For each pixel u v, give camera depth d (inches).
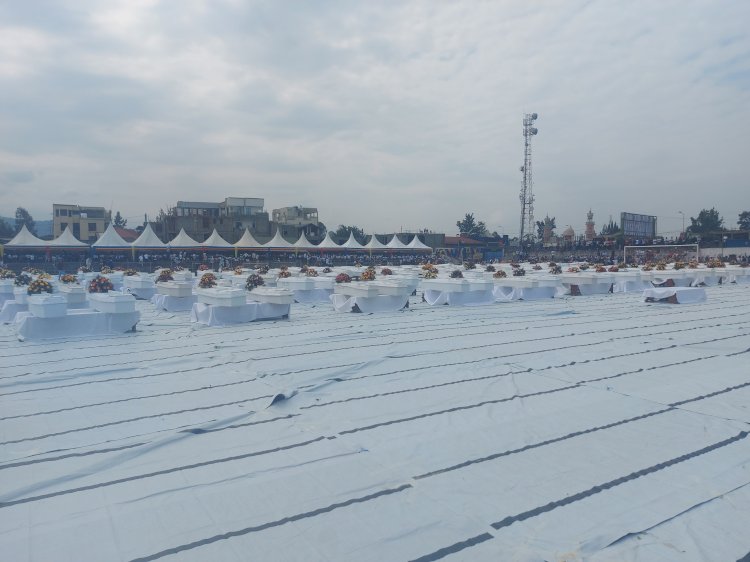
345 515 128.5
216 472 153.7
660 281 849.5
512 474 150.6
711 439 176.7
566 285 770.8
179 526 124.3
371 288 546.6
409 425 194.7
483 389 245.4
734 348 344.5
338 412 211.3
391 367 295.3
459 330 436.5
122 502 135.9
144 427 195.9
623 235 2214.6
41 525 125.0
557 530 120.9
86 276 783.1
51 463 161.3
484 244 2682.1
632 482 144.9
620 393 236.1
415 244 1962.4
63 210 2517.2
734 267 1025.5
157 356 331.0
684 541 116.1
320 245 1796.3
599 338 391.9
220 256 1573.6
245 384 259.8
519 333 419.5
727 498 135.3
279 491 141.2
